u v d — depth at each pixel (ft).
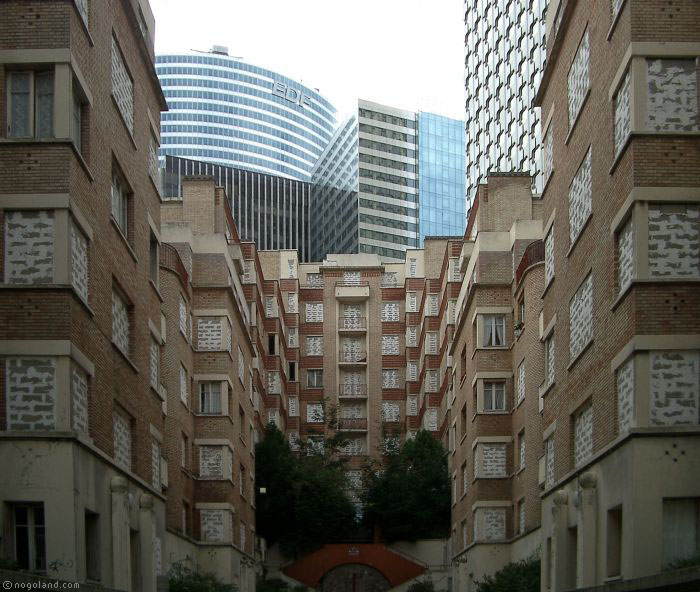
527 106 333.21
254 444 198.59
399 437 266.77
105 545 75.66
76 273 73.20
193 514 148.56
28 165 70.90
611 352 77.41
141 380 93.97
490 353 153.28
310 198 597.11
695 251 71.82
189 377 146.41
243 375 175.52
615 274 77.05
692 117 72.84
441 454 221.25
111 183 83.82
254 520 192.65
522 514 142.82
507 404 152.56
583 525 78.59
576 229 91.20
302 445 244.42
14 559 67.00
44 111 72.18
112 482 77.30
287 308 283.79
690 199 71.87
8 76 72.28
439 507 215.51
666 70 73.31
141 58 97.04
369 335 287.07
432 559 213.87
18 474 67.26
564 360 95.25
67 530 67.00
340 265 293.02
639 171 72.23
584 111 87.86
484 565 148.56
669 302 71.26
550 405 102.32
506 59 361.71
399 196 533.55
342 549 213.66
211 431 151.33
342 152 556.51
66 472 67.56
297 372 282.36
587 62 87.56
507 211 162.71
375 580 213.66
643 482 68.74
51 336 69.41
